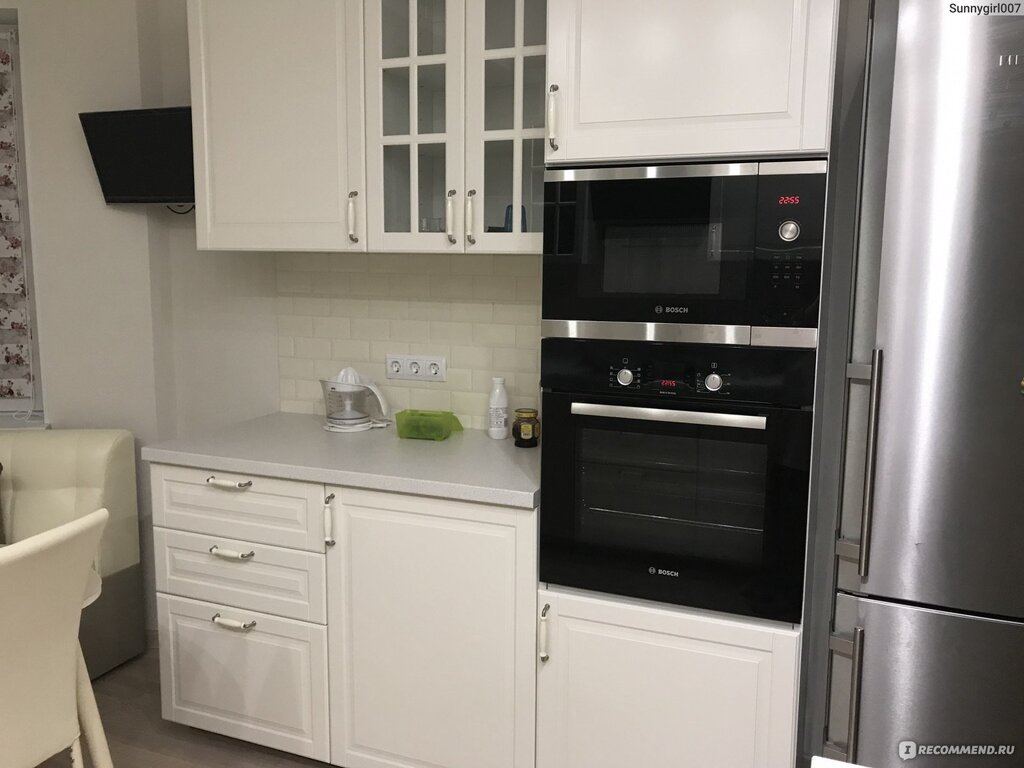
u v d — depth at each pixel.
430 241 2.28
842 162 2.02
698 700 1.89
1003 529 1.66
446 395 2.71
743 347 1.77
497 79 2.17
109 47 2.84
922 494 1.71
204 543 2.35
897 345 1.69
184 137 2.63
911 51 1.61
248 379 2.99
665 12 1.78
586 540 1.95
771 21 1.70
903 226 1.66
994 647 1.70
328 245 2.40
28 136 2.93
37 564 1.50
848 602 1.80
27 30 2.88
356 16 2.27
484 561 2.04
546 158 1.90
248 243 2.50
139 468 3.03
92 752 1.98
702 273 1.79
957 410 1.66
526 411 2.45
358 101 2.30
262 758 2.42
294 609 2.27
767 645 1.81
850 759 1.83
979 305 1.62
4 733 1.58
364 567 2.17
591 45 1.84
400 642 2.16
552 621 2.00
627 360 1.87
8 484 2.71
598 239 1.87
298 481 2.21
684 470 1.85
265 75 2.40
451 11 2.18
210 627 2.39
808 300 1.70
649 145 1.81
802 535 1.76
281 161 2.42
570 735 2.02
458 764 2.15
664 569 1.90
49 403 3.04
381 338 2.78
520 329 2.59
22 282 3.07
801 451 1.74
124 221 2.92
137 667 2.93
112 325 2.98
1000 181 1.58
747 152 1.74
